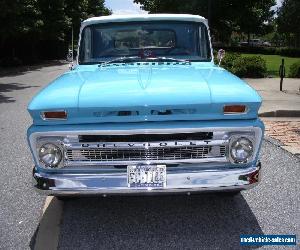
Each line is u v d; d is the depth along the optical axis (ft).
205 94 11.80
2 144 23.80
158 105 11.49
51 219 14.38
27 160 20.77
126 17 17.22
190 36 17.29
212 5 103.91
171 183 11.75
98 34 17.30
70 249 12.42
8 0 65.10
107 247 12.49
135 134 11.54
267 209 14.93
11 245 12.71
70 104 11.67
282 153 21.48
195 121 11.72
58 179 11.87
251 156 11.96
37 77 69.05
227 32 114.62
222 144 11.73
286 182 17.46
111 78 13.64
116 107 11.51
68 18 110.52
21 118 31.71
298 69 57.62
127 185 11.76
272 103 33.63
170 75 13.89
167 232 13.33
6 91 49.83
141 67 15.70
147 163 11.73
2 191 16.88
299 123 28.53
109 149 11.70
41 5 100.89
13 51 102.37
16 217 14.57
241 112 11.76
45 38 109.50
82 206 15.37
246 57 58.03
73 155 11.83
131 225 13.85
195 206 15.21
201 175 11.76
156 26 17.17
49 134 11.71
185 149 11.75
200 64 16.62
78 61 17.25
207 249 12.28
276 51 169.37
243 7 106.11
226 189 11.89
